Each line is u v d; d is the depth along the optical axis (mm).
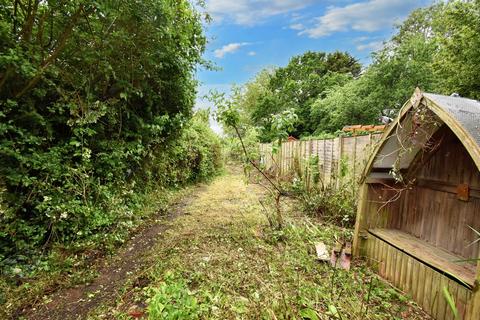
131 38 3357
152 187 5426
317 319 1682
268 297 1998
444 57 9758
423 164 2607
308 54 22797
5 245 2389
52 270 2455
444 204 2359
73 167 3104
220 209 4910
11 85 2465
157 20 3465
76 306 2045
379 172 2723
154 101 4742
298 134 18172
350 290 2162
